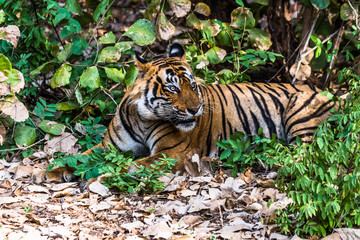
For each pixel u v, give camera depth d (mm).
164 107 9367
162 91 9305
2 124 10531
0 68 9633
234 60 12633
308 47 13086
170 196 8656
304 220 7203
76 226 7684
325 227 7113
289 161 6848
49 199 8742
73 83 11508
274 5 13281
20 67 11523
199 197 8664
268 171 9695
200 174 9508
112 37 10820
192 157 9547
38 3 12125
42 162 10508
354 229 6867
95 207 8266
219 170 9922
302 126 10125
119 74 10633
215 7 13562
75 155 10023
